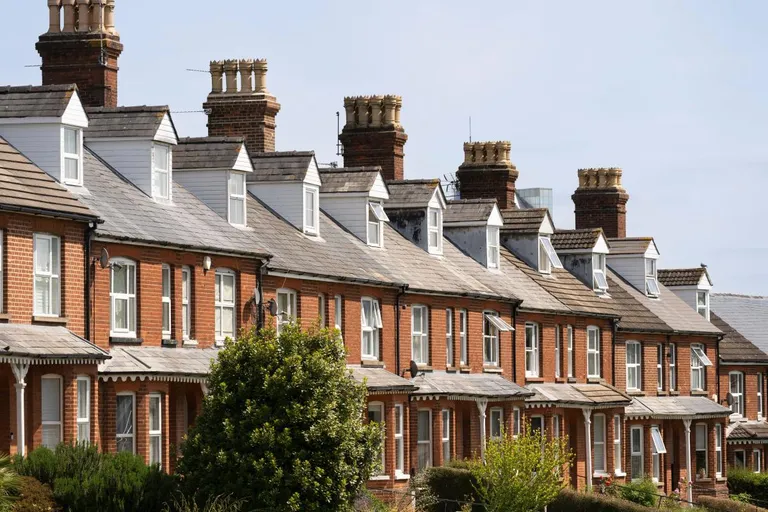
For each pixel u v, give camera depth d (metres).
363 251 64.50
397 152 74.81
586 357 81.38
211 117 65.75
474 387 66.88
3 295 43.50
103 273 47.25
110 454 42.62
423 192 71.19
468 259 74.50
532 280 78.56
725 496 91.62
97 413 45.28
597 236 85.69
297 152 62.06
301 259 58.12
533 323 76.12
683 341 92.69
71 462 41.22
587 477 75.62
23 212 43.88
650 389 88.69
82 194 48.62
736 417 99.31
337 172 66.62
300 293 57.31
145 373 46.78
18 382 41.47
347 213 65.94
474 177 84.00
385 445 60.91
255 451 43.91
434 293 66.12
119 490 41.03
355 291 61.00
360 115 75.00
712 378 96.25
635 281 93.19
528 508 55.66
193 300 51.22
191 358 49.97
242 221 57.09
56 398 43.91
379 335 62.69
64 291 45.47
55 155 47.81
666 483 88.50
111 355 45.16
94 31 55.75
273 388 44.56
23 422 41.56
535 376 75.81
